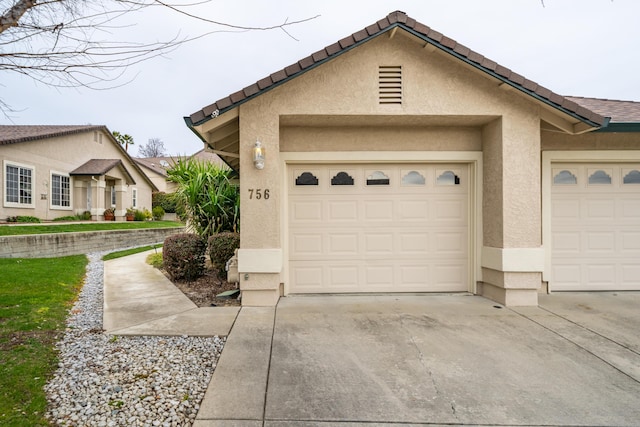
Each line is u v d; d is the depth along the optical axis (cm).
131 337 439
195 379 339
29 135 1697
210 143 606
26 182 1666
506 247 571
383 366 364
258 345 413
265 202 559
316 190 644
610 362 373
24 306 532
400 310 547
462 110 566
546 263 652
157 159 4303
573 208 659
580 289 657
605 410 291
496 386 327
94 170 2042
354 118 578
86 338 432
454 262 654
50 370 348
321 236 645
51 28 339
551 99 532
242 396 308
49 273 796
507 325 481
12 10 319
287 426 271
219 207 851
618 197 662
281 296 632
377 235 649
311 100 559
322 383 331
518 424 274
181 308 559
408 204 649
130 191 2589
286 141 626
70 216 1956
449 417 282
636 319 506
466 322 493
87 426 267
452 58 550
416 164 648
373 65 562
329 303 587
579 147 648
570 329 466
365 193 647
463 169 652
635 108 715
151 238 1900
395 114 562
